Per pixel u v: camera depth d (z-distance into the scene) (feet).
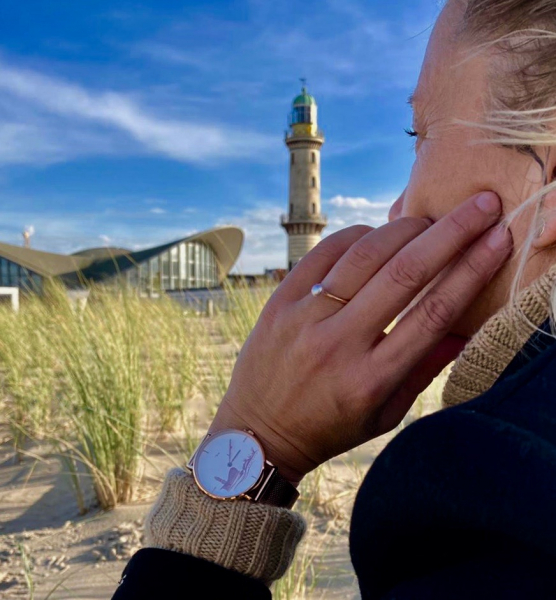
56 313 15.83
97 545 6.98
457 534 1.28
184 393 12.10
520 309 1.61
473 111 1.92
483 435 1.26
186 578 2.14
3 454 10.68
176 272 95.04
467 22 1.90
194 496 2.30
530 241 1.66
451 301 1.99
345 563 6.07
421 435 1.36
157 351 12.86
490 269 1.97
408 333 2.06
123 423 8.28
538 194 1.65
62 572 6.34
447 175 2.05
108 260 76.28
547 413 1.23
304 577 5.65
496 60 1.82
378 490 1.42
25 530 7.59
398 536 1.41
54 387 11.83
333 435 2.28
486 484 1.21
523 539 1.15
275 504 2.34
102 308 14.97
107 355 9.75
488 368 1.70
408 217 2.19
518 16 1.73
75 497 8.66
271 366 2.28
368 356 2.11
